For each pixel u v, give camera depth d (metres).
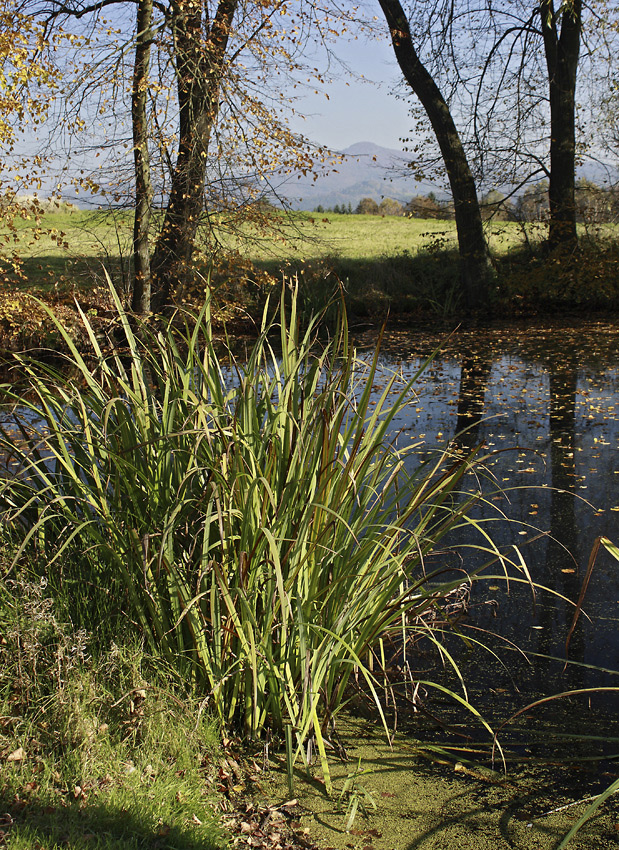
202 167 11.30
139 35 10.41
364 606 2.73
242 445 2.56
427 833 2.30
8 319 9.90
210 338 2.82
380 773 2.65
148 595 2.50
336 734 2.89
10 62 9.34
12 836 1.83
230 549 2.61
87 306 9.21
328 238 30.30
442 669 3.53
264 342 2.91
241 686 2.67
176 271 11.59
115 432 2.72
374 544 2.71
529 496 5.80
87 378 2.78
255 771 2.56
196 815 2.18
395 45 17.05
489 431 7.75
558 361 11.57
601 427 7.71
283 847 2.15
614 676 3.44
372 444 2.80
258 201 11.75
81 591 2.76
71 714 2.32
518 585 4.41
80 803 2.06
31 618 2.51
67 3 11.26
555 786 2.61
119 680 2.54
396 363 12.03
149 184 10.82
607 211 17.70
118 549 2.68
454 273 18.05
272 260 17.89
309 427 2.64
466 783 2.61
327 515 2.62
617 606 4.10
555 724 3.05
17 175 10.05
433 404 9.09
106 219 10.97
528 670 3.51
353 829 2.29
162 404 2.97
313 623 2.66
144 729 2.42
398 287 17.86
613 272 16.36
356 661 2.36
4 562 2.73
